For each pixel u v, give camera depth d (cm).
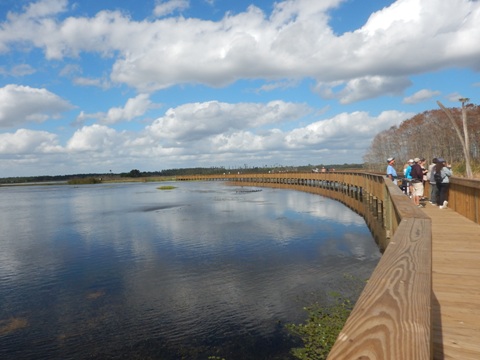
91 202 3319
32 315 661
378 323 135
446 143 5522
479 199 744
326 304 644
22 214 2444
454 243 579
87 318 640
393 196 572
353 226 1444
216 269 905
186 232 1465
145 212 2280
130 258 1063
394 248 247
